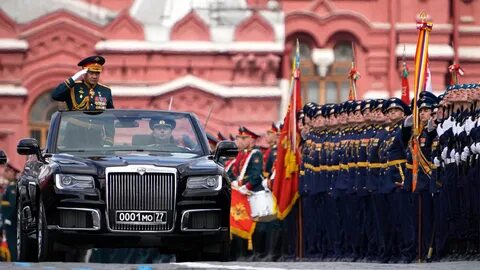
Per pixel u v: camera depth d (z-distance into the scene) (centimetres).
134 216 3672
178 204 3691
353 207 4825
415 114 4338
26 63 11081
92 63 4275
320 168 5047
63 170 3684
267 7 11225
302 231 5372
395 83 11400
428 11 11406
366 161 4684
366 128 4712
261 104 11056
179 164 3731
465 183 4034
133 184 3675
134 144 3962
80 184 3672
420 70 4581
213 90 11012
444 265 3466
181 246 3728
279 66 11225
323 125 5047
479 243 4053
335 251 5012
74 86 4278
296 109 5450
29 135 11050
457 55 11356
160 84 11056
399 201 4438
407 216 4403
